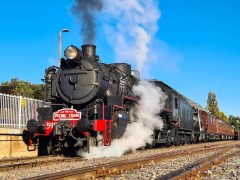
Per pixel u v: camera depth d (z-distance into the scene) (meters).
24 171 8.70
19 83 35.94
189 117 27.52
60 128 12.52
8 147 13.20
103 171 7.81
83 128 12.15
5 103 14.07
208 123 39.19
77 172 7.05
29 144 13.74
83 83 13.66
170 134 21.50
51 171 8.62
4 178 7.41
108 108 13.12
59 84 14.12
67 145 13.82
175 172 7.38
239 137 73.94
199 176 7.83
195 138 31.80
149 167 9.62
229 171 8.91
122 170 8.52
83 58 13.97
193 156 14.07
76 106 13.89
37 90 34.94
